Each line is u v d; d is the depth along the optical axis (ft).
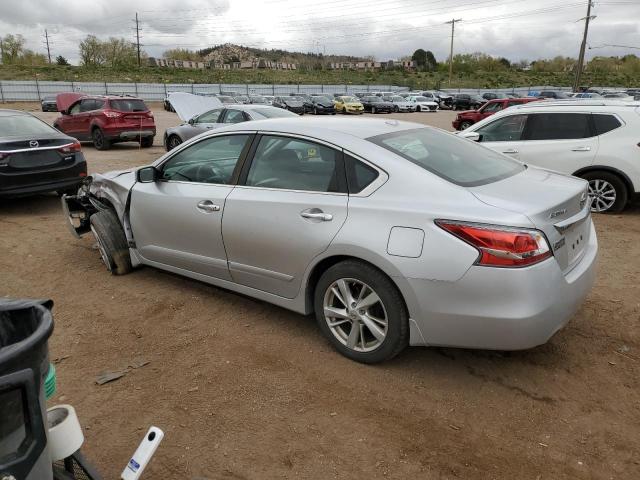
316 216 11.23
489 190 10.44
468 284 9.54
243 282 13.24
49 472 5.15
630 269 17.66
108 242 16.58
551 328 9.80
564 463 8.63
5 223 24.34
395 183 10.66
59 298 15.40
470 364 11.46
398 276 10.12
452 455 8.80
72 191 28.43
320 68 346.33
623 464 8.61
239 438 9.25
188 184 14.20
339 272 11.08
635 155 24.27
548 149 26.12
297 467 8.56
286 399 10.32
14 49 281.33
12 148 24.76
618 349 12.14
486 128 28.37
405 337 10.62
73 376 11.27
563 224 10.05
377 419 9.71
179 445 9.09
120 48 300.20
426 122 105.09
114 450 9.01
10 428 4.75
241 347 12.32
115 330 13.30
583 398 10.33
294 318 13.73
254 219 12.32
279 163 12.41
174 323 13.60
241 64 335.88
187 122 48.75
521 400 10.26
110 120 53.21
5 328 5.73
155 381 11.02
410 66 370.32
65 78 228.43
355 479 8.31
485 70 358.43
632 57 322.34
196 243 13.89
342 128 12.27
